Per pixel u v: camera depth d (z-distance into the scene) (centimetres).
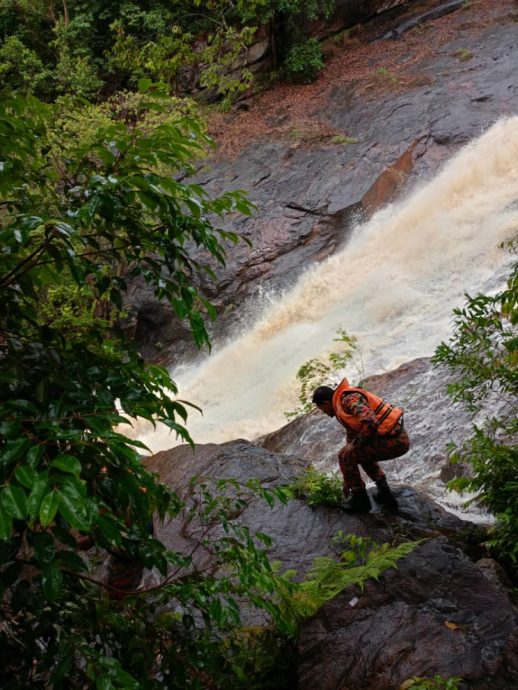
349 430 496
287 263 1623
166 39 1562
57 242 240
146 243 262
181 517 571
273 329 1511
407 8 2331
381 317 1366
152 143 254
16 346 239
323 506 533
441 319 1267
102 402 230
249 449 665
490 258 1374
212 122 2130
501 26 2084
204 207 262
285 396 1254
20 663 221
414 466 734
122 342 276
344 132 1894
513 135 1631
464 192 1584
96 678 193
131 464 207
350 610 400
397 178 1709
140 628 241
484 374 500
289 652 395
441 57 2034
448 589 407
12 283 250
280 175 1820
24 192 261
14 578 197
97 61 2336
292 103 2106
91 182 235
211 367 1502
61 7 2438
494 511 477
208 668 257
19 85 2153
